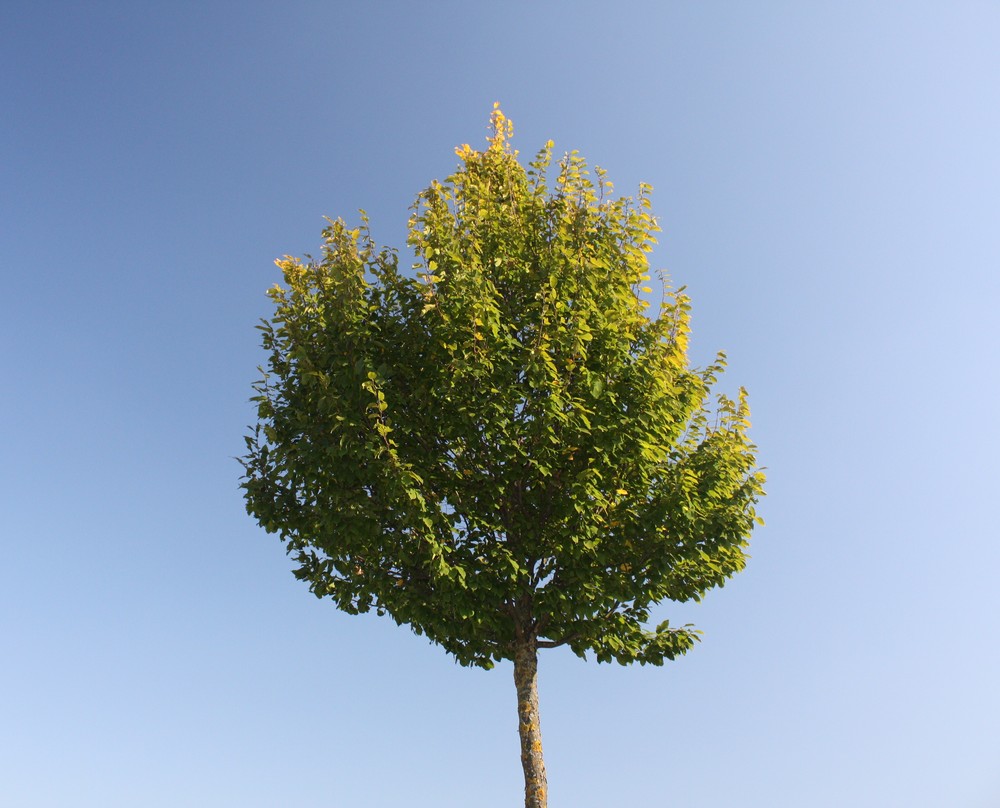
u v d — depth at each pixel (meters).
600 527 11.16
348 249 11.53
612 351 11.23
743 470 11.97
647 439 10.85
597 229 12.02
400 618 11.44
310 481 10.79
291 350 11.35
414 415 11.10
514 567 10.42
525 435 10.85
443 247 11.09
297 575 11.70
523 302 11.51
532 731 10.86
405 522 10.17
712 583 12.16
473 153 13.06
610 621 11.45
